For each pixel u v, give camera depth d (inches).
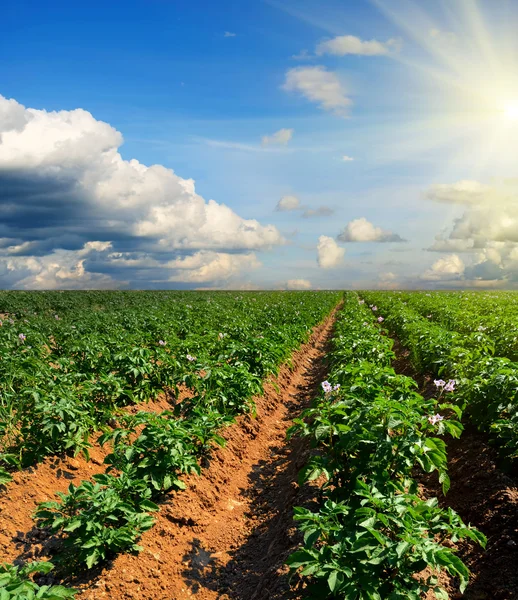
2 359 377.1
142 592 214.4
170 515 265.7
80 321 773.9
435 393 407.2
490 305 951.0
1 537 228.1
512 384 293.7
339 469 229.5
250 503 316.8
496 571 197.3
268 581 207.3
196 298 1728.6
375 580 146.8
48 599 156.9
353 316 834.2
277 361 534.9
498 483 248.7
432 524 171.9
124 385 397.1
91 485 231.8
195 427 308.8
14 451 289.4
